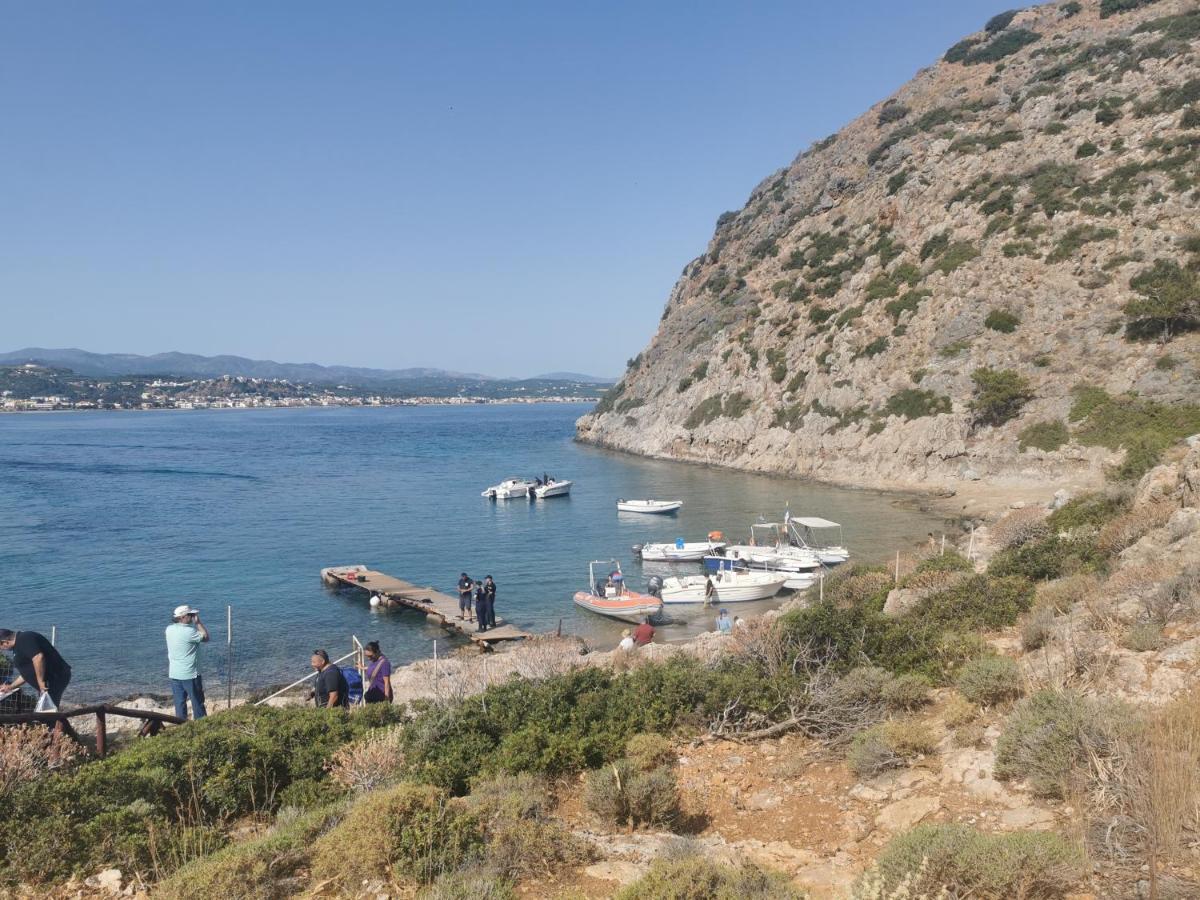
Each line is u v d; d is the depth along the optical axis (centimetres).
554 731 998
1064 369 5844
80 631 2828
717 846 718
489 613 2889
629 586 3706
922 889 547
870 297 7594
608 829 772
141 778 830
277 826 793
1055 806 677
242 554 4219
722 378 8812
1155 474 1931
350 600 3328
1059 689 811
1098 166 7056
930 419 6225
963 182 7988
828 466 6812
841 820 750
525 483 6481
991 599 1465
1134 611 1103
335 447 11431
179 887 627
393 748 962
